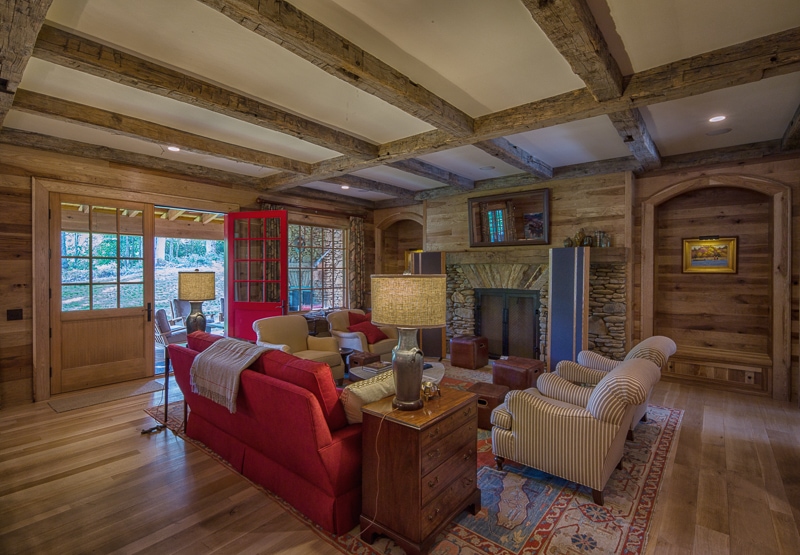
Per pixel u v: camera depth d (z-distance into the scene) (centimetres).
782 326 423
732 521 222
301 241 682
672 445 317
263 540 206
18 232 397
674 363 489
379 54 243
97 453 298
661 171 488
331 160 488
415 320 201
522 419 264
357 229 734
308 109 334
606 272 514
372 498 206
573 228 536
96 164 440
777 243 425
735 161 445
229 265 571
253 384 234
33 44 196
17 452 299
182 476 267
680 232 504
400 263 826
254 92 300
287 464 237
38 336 409
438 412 203
